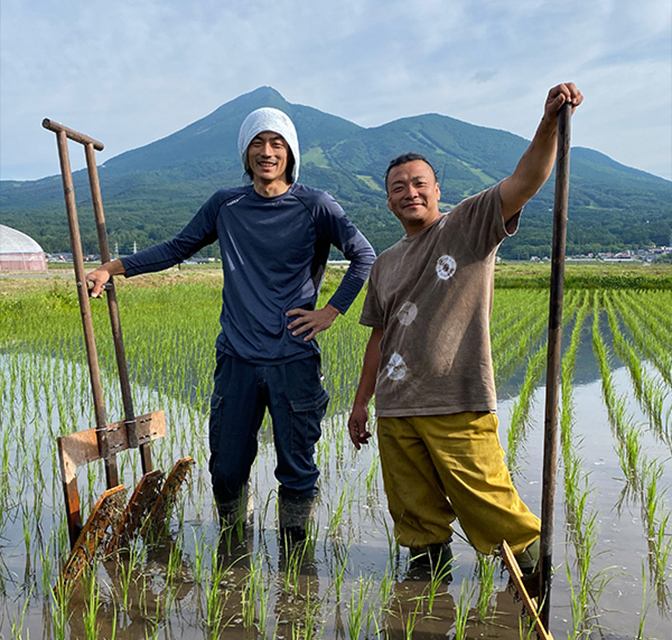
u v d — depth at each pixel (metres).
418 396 3.08
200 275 41.31
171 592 3.09
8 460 5.08
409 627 2.64
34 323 14.25
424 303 3.08
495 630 2.77
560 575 3.25
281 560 3.41
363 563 3.39
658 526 3.88
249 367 3.46
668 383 8.53
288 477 3.61
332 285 26.52
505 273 51.66
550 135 2.54
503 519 2.94
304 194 3.53
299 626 2.80
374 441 5.70
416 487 3.23
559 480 4.68
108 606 2.96
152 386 7.99
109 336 11.98
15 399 7.37
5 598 3.04
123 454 5.19
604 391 8.09
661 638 2.68
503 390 8.13
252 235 3.51
